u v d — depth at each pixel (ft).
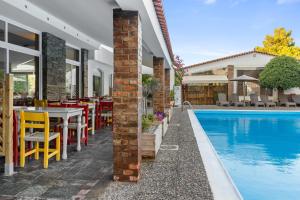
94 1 19.07
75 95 48.49
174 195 13.38
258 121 52.85
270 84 80.28
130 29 15.44
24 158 17.80
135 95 15.48
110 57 65.41
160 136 25.30
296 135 38.32
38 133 19.17
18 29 31.22
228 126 46.93
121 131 15.51
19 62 31.71
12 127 16.33
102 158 19.97
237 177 19.53
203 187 14.49
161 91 39.06
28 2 26.86
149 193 13.61
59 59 39.47
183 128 36.04
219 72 88.99
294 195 16.17
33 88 34.83
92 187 14.33
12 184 14.56
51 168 17.46
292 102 77.30
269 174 20.24
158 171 17.28
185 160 19.95
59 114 19.86
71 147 23.63
